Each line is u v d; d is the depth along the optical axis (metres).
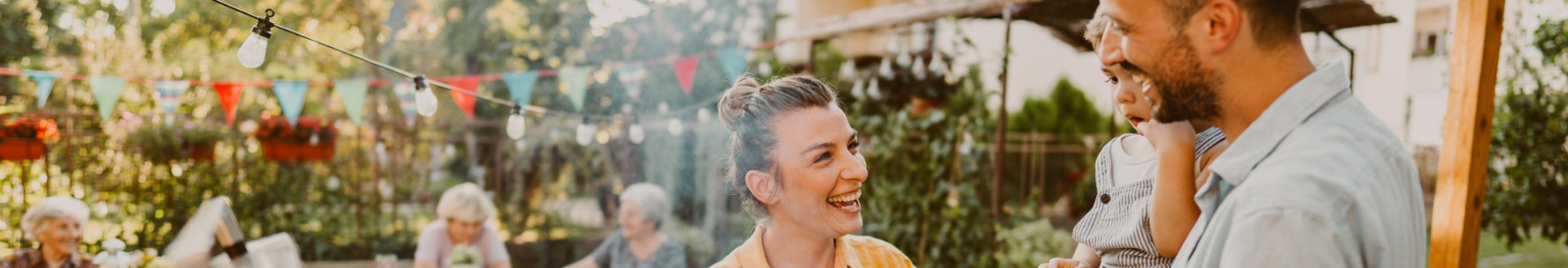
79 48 6.14
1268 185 0.92
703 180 7.57
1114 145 1.46
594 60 8.20
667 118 7.66
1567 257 4.47
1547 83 3.63
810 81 1.35
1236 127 1.01
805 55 8.13
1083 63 9.70
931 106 5.20
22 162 5.18
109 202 5.88
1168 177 1.18
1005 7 4.89
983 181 5.61
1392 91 8.08
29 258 3.80
